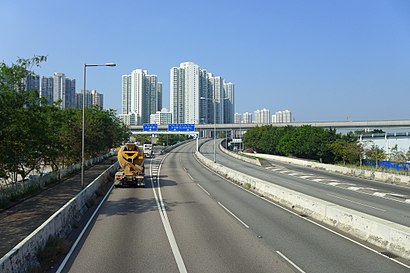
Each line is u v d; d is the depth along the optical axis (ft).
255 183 95.66
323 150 231.30
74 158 146.00
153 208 67.05
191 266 32.50
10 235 45.91
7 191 72.08
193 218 56.95
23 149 74.54
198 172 153.69
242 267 32.22
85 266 32.73
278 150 283.59
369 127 282.97
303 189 96.12
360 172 131.75
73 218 51.62
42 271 31.58
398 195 85.51
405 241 36.42
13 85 73.72
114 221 54.54
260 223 53.11
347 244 41.01
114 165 140.56
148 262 33.78
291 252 37.40
